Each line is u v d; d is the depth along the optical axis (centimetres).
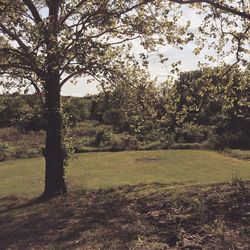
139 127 1702
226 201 1100
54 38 1294
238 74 1554
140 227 977
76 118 3825
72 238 961
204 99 1642
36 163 2614
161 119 1653
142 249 824
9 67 1480
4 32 1412
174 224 969
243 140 2922
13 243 986
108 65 1468
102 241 903
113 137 3133
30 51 1332
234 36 1485
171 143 2934
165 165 2320
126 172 2170
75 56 1359
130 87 1605
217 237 851
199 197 1181
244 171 2064
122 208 1213
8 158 2838
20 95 1634
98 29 1486
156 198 1273
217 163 2334
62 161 1703
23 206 1530
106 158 2612
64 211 1284
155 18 1499
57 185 1686
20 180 2150
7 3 1379
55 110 1653
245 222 925
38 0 1648
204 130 3039
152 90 1620
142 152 2780
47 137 1689
